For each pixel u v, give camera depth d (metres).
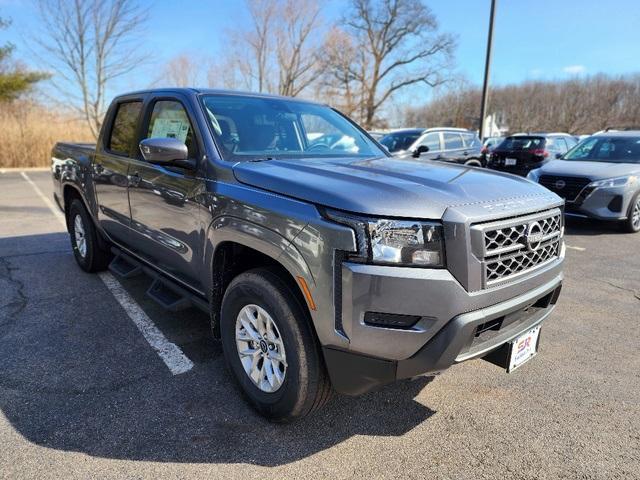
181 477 2.23
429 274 2.06
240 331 2.76
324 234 2.13
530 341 2.62
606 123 43.06
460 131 12.55
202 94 3.35
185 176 3.07
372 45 42.66
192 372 3.16
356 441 2.53
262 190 2.50
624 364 3.41
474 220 2.13
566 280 5.35
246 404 2.80
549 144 12.01
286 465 2.33
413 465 2.36
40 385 2.97
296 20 31.12
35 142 18.89
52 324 3.87
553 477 2.29
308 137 3.58
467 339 2.15
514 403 2.90
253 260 2.87
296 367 2.37
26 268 5.35
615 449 2.49
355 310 2.09
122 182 3.90
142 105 3.84
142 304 4.30
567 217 8.08
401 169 2.79
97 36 23.67
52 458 2.34
